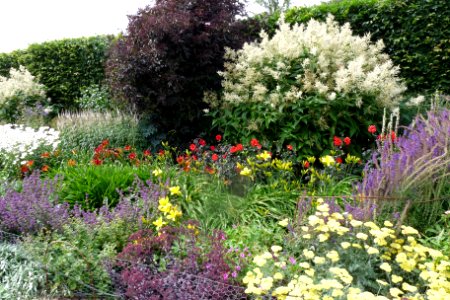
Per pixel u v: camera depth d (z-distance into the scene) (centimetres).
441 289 213
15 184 430
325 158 385
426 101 592
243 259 270
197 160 478
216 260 253
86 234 302
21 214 325
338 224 258
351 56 556
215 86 648
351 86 496
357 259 255
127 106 692
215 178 425
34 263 271
